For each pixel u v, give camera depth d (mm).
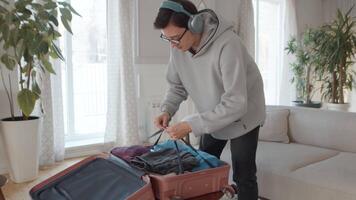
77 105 3303
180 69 1451
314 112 2537
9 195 2211
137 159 1185
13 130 2350
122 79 3205
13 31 2215
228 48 1236
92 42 3303
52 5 2379
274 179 1932
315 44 4223
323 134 2414
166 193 1040
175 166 1143
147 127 3525
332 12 5586
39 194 1065
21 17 2260
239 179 1469
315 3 5516
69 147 3088
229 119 1195
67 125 3254
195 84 1433
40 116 2713
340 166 1923
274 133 2555
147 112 3531
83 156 3143
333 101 4062
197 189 1123
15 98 2648
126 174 1070
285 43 4977
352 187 1636
